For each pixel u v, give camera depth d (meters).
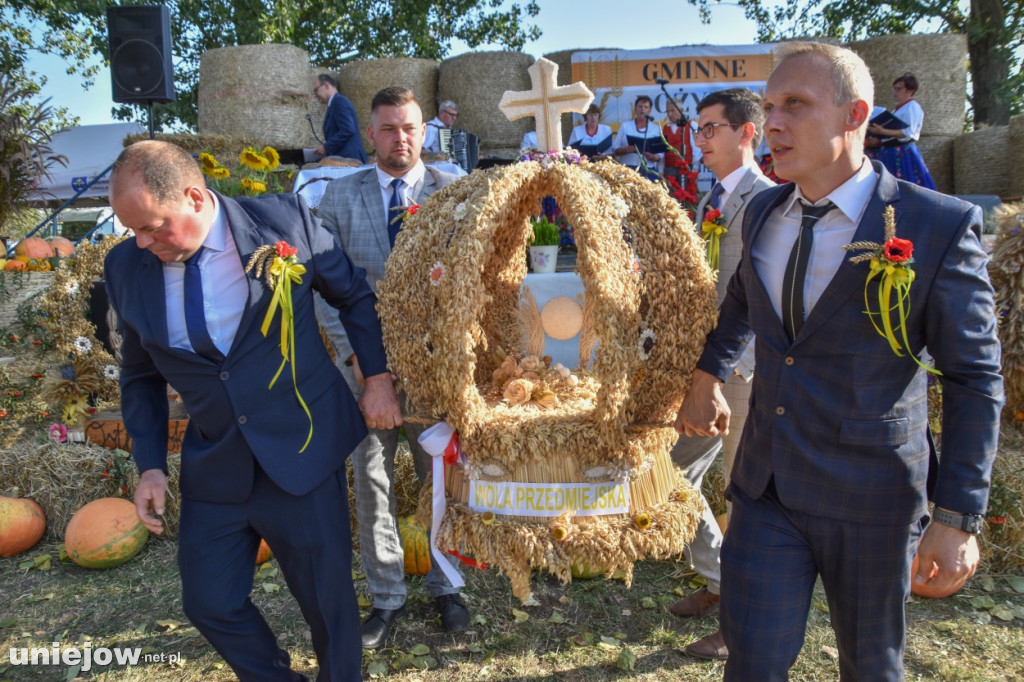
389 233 2.87
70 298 4.25
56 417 4.30
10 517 3.73
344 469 2.31
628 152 7.38
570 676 2.71
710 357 2.16
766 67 8.41
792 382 1.83
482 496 2.13
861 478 1.75
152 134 6.04
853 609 1.83
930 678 2.67
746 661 1.81
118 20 5.81
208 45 15.99
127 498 3.98
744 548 1.89
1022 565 3.41
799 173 1.76
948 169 8.66
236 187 4.82
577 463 2.10
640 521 2.10
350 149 7.11
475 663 2.80
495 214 2.04
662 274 2.12
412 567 3.45
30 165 5.35
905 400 1.76
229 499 2.12
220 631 2.11
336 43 16.72
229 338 2.08
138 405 2.29
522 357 2.83
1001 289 3.68
